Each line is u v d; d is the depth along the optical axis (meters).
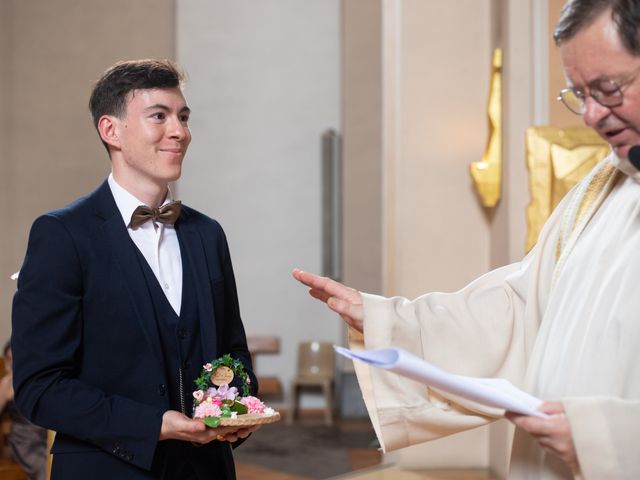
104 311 2.14
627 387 1.65
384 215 6.08
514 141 5.27
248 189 10.77
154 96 2.23
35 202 9.86
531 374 1.85
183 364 2.22
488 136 5.72
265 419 2.04
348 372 9.82
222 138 10.77
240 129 10.77
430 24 5.88
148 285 2.21
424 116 5.88
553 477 1.79
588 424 1.57
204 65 10.73
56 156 9.91
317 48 10.77
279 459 7.30
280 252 10.73
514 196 5.25
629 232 1.75
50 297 2.09
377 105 9.91
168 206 2.27
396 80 5.94
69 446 2.10
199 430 1.99
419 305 2.14
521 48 5.28
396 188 5.96
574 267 1.84
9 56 9.88
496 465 5.54
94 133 9.94
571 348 1.75
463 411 1.98
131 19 10.09
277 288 10.71
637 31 1.50
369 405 2.05
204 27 10.72
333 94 10.77
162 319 2.21
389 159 6.00
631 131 1.60
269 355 10.66
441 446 5.83
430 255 5.88
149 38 10.12
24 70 9.92
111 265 2.17
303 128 10.77
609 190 1.90
